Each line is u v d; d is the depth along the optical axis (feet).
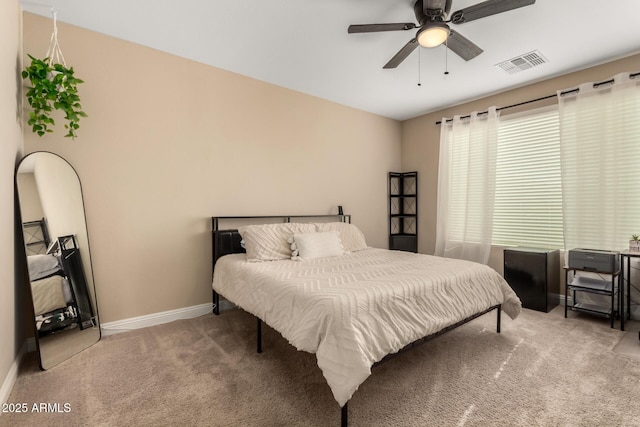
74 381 5.76
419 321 5.57
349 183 13.56
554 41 8.27
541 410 4.87
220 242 9.50
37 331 6.15
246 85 10.43
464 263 8.05
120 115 8.12
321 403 5.11
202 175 9.50
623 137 8.87
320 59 9.30
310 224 10.47
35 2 6.66
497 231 12.22
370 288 5.49
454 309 6.34
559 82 10.42
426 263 8.05
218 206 9.83
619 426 4.50
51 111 6.93
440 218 13.44
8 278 5.60
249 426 4.56
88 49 7.69
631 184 8.80
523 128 11.41
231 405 5.06
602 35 7.98
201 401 5.16
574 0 6.62
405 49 7.18
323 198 12.63
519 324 8.65
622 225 8.91
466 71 10.11
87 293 7.35
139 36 8.05
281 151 11.32
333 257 9.30
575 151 9.71
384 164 14.99
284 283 6.11
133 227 8.32
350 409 4.91
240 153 10.30
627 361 6.45
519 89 11.41
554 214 10.74
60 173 7.09
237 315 9.46
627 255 8.13
